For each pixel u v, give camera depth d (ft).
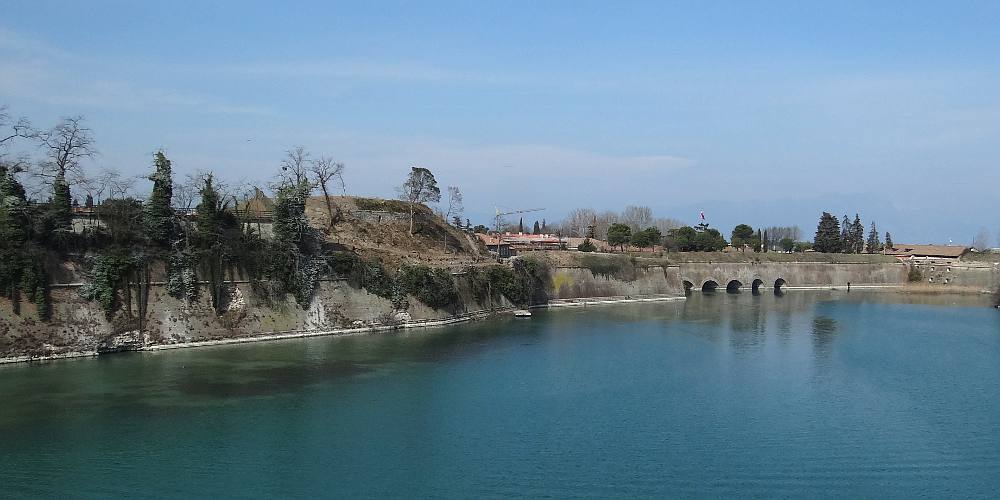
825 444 182.29
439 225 487.20
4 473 154.51
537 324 376.27
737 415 205.98
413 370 252.83
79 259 259.39
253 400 210.59
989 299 548.31
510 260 458.91
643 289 518.78
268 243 308.60
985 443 184.55
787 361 281.95
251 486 151.12
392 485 153.17
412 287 346.95
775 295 577.02
